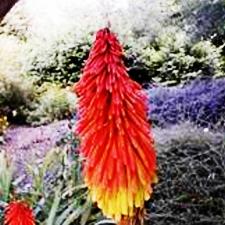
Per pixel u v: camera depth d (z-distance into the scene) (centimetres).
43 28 1127
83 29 1113
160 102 732
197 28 939
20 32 1137
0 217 381
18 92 1002
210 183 437
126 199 177
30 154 728
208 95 714
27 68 1077
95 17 1113
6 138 872
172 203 430
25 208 234
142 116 178
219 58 1009
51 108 974
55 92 1009
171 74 1034
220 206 426
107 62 171
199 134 483
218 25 912
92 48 172
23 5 1145
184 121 645
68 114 965
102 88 171
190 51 1026
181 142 470
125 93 173
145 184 179
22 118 980
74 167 425
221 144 463
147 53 1052
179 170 449
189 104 707
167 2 1047
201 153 456
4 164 437
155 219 421
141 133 177
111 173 175
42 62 1090
